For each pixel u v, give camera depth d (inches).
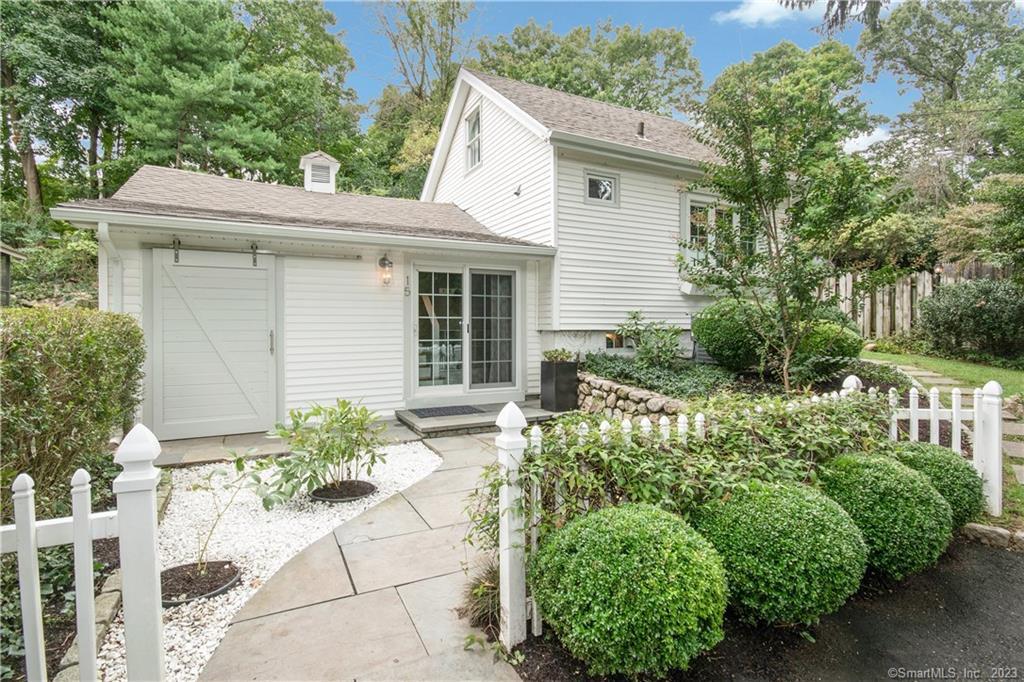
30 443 101.0
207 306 232.1
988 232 302.5
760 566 82.9
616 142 304.7
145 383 220.7
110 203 223.8
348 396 265.3
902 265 393.4
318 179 384.2
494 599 90.9
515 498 84.0
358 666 78.9
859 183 193.9
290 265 249.9
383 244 253.3
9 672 73.3
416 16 808.9
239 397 239.1
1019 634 93.4
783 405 134.1
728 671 80.3
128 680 61.2
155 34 501.4
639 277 328.8
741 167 206.2
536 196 313.9
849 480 108.8
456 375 299.7
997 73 679.7
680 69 863.1
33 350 95.1
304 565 112.3
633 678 72.7
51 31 492.7
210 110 520.7
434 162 457.7
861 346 236.1
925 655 87.1
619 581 69.7
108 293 215.3
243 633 87.3
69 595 87.2
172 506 148.9
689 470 95.3
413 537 127.3
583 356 314.5
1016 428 195.8
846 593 83.3
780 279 200.7
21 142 525.3
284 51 662.5
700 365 281.6
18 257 296.2
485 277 306.8
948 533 104.6
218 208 261.3
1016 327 287.1
